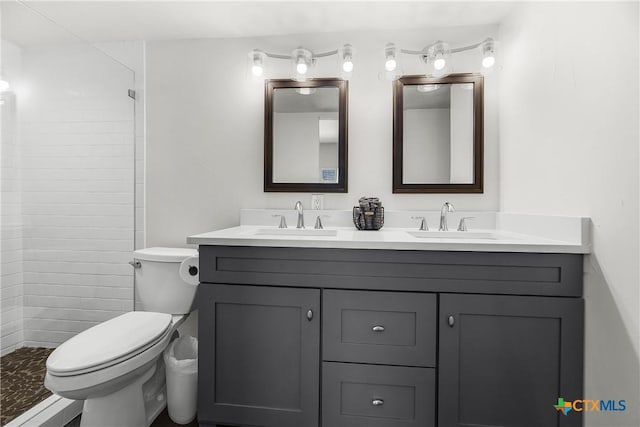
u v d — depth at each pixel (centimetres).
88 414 116
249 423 126
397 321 120
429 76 172
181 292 164
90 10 161
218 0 152
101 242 177
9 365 141
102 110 178
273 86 182
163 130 191
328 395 123
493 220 169
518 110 153
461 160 173
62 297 163
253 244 124
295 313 125
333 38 181
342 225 177
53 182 160
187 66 189
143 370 126
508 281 115
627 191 94
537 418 114
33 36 153
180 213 190
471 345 117
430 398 118
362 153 180
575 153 115
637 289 91
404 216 174
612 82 99
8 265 143
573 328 111
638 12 90
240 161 187
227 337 128
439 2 153
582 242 109
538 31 137
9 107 143
